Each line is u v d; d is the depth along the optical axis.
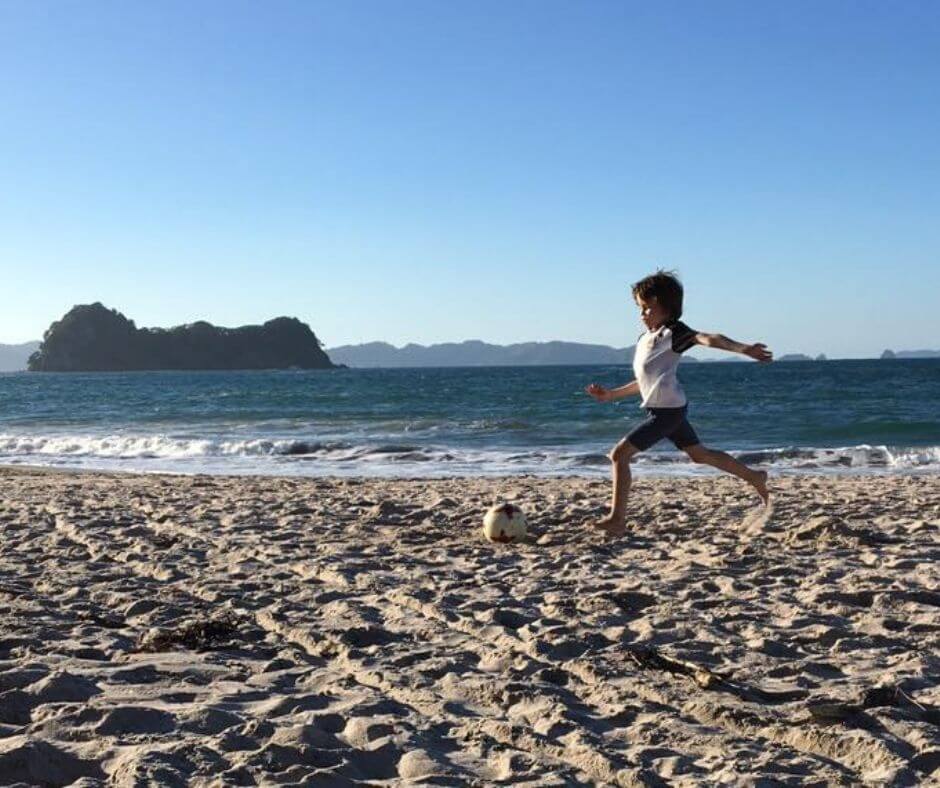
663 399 7.17
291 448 22.64
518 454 20.27
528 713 3.65
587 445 23.16
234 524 8.95
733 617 5.18
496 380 96.25
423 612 5.45
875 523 8.69
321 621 5.18
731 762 3.08
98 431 31.06
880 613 5.25
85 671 4.12
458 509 9.93
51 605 5.65
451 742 3.35
